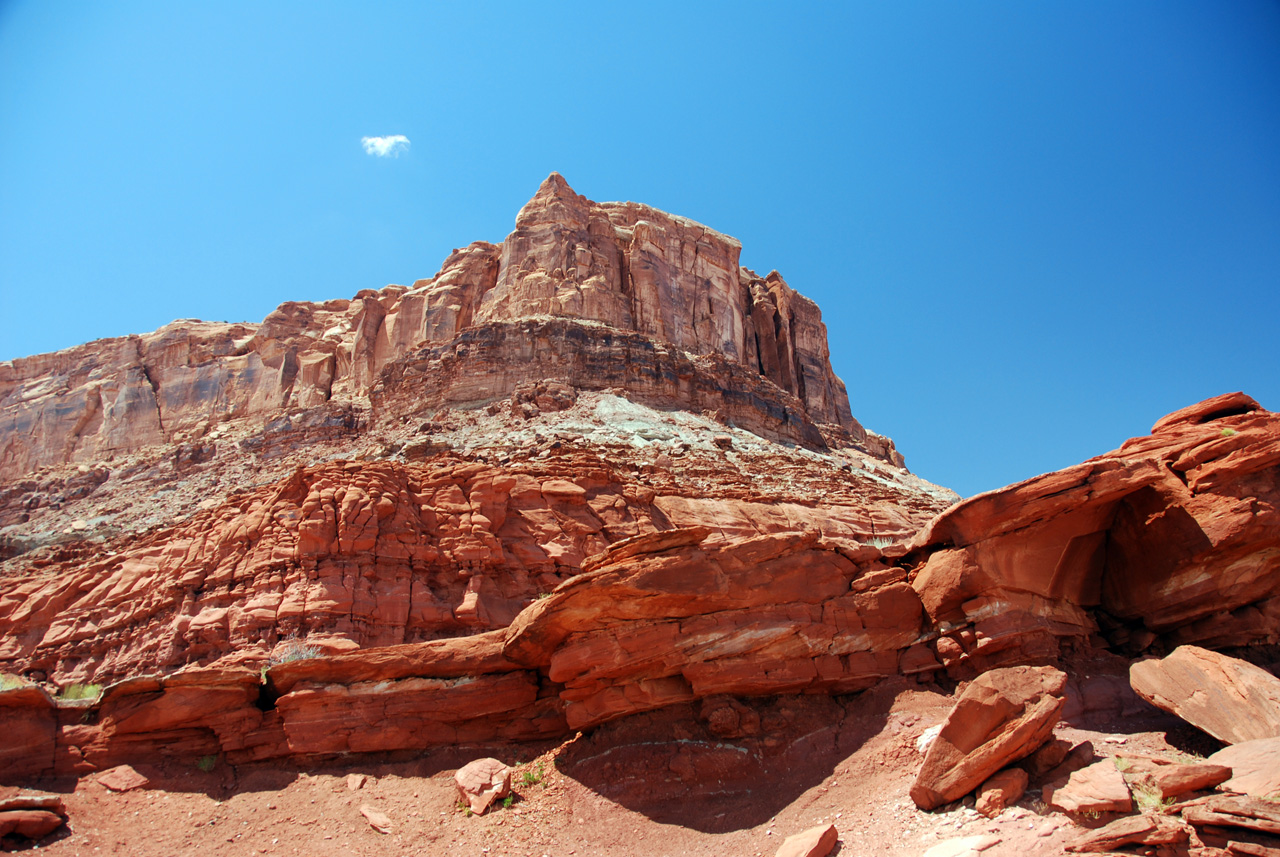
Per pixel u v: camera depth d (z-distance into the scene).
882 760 17.81
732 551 21.02
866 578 21.78
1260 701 15.66
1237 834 12.54
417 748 21.50
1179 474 21.27
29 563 38.44
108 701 21.31
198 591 29.34
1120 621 21.98
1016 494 20.88
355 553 28.12
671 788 18.58
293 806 19.44
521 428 44.59
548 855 17.38
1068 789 14.54
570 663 20.55
